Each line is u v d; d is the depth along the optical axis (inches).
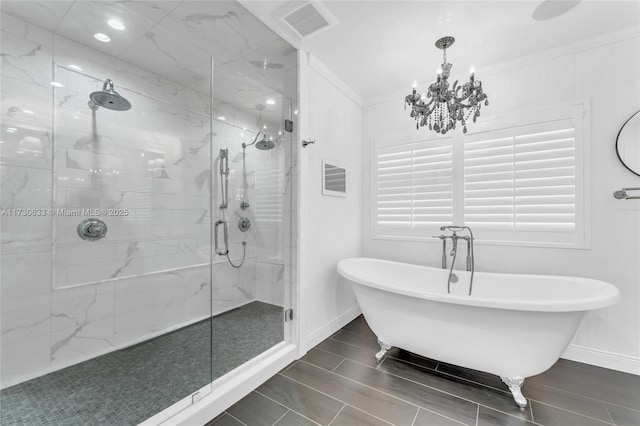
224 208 103.8
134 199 91.9
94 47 82.4
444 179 104.3
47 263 74.2
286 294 87.7
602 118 78.5
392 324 76.5
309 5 67.6
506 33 77.6
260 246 95.2
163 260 98.3
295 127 86.4
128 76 90.4
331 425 56.4
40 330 72.5
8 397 63.5
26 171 71.2
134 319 90.5
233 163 101.6
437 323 68.6
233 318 97.3
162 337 93.7
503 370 63.2
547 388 68.1
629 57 75.1
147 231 94.8
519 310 59.4
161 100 98.4
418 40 81.4
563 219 83.5
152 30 77.6
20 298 69.8
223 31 78.5
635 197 72.9
